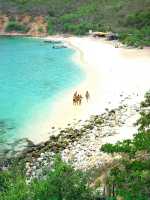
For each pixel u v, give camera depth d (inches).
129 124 1972.2
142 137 1624.0
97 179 1279.5
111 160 1445.6
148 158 1379.2
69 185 1010.7
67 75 3304.6
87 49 4613.7
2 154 1760.6
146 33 5246.1
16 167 1541.6
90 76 3213.6
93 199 1056.2
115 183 1222.3
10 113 2351.1
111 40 5285.4
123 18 6122.1
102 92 2706.7
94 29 6013.8
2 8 6894.7
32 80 3179.1
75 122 2164.1
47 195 996.6
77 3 7135.8
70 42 5339.6
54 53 4488.2
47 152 1720.0
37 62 3966.5
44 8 6929.1
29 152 1777.8
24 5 6983.3
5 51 4741.6
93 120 2137.1
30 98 2650.1
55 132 2038.6
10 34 6565.0
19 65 3838.6
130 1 6560.0
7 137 1987.0
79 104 2456.9
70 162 1514.5
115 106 2369.6
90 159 1556.3
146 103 2316.7
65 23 6466.5
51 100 2591.0
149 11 5949.8
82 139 1831.9
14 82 3117.6
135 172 1259.2
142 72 3272.6
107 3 6884.8
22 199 1005.2
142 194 1166.3
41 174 1439.5
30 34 6471.5
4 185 1173.1
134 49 4493.1
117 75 3198.8
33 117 2279.8
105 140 1775.3
